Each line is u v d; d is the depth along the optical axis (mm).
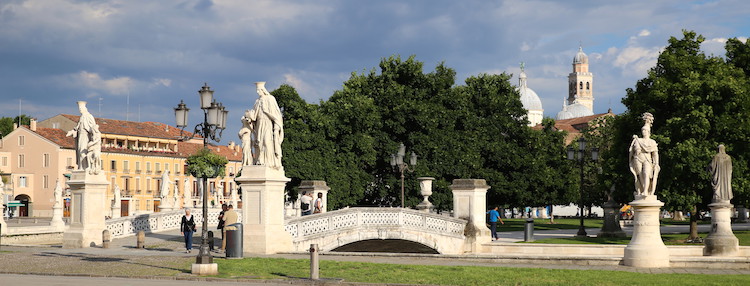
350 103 63406
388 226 38938
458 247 41312
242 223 31531
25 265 27641
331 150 62188
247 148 31844
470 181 41969
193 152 133750
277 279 23047
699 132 43312
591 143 89875
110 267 26312
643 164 27359
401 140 64688
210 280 23375
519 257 28344
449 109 66000
